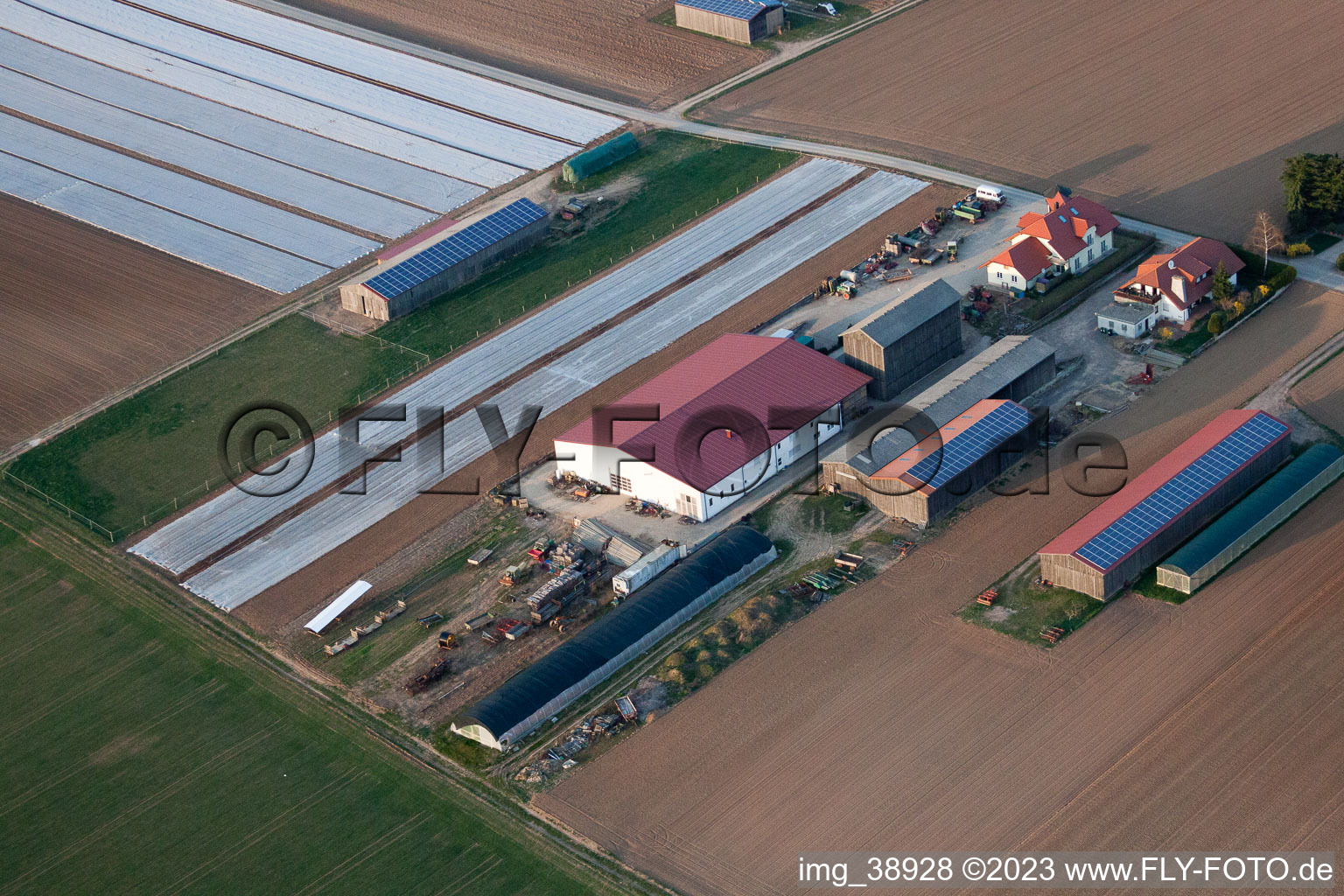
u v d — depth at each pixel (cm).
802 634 10131
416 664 10231
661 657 10075
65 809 9394
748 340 12625
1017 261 13438
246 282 15050
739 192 15850
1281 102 16212
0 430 13125
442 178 16675
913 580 10488
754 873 8425
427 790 9244
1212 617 9900
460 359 13575
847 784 8944
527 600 10638
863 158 16212
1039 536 10744
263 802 9294
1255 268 13388
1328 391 11906
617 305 14162
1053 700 9375
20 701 10281
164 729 9938
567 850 8700
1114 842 8400
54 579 11356
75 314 14712
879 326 12219
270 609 10869
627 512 11469
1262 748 8869
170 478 12331
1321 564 10225
